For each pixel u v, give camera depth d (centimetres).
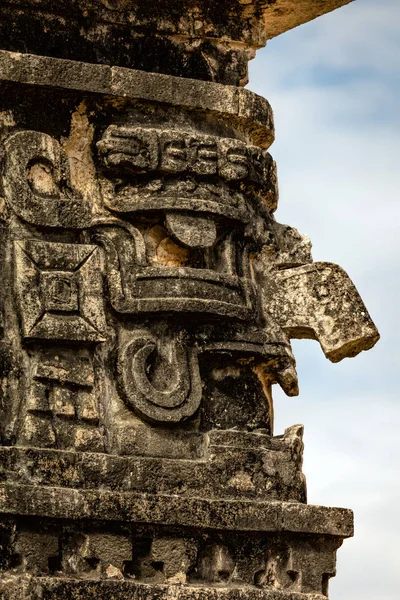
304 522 1922
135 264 1928
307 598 1911
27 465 1827
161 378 1920
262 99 2041
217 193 1978
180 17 2025
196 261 1972
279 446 1952
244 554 1897
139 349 1908
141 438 1891
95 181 1947
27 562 1802
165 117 1986
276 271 2016
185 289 1930
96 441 1866
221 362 1958
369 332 1989
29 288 1875
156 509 1853
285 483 1942
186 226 1953
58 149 1927
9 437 1842
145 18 2003
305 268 2011
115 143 1944
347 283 2006
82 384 1875
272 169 2042
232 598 1869
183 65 2020
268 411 1978
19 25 1945
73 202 1917
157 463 1881
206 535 1881
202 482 1897
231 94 2017
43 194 1914
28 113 1928
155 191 1952
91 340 1884
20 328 1869
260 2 2061
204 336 1947
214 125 2012
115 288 1914
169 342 1934
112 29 1991
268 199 2041
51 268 1892
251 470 1925
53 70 1931
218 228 1986
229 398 1955
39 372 1861
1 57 1914
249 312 1964
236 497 1908
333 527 1938
